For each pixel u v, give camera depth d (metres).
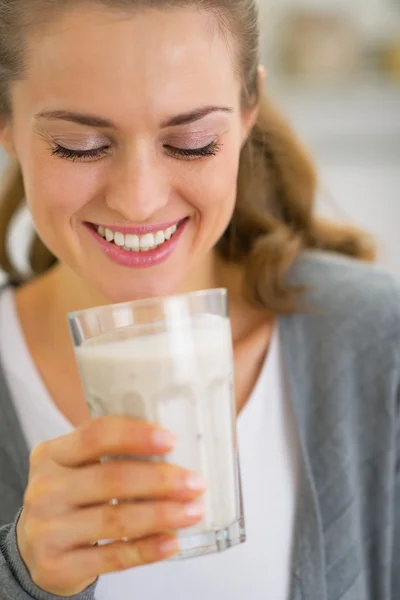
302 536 0.69
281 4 1.79
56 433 0.71
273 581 0.69
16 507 0.70
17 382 0.72
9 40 0.59
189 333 0.51
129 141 0.58
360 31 1.81
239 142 0.65
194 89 0.57
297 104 1.84
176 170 0.60
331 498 0.71
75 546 0.52
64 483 0.51
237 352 0.73
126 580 0.67
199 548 0.52
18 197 0.84
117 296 0.64
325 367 0.73
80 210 0.61
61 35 0.56
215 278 0.78
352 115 1.85
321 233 0.85
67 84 0.56
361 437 0.74
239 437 0.71
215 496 0.52
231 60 0.60
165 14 0.56
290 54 1.81
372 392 0.74
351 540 0.71
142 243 0.62
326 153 1.86
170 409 0.51
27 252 0.85
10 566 0.56
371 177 1.87
